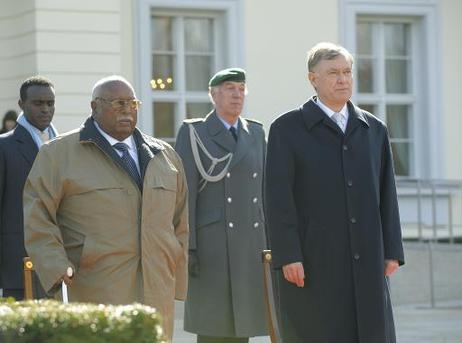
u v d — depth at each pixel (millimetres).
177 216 14781
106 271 13859
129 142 14234
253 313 17984
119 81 14117
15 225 17250
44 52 30484
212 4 32812
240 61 33156
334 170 14305
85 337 9078
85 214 13930
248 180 18094
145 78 32062
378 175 14594
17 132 17578
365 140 14484
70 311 9266
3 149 17375
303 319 14391
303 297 14391
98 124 14164
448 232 33188
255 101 33250
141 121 32250
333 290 14266
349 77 14391
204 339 18203
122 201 13953
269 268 14961
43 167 14008
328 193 14281
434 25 35594
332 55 14359
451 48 35875
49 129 17828
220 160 18031
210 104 33406
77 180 13914
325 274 14281
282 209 14312
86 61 30875
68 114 30625
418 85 35875
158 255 14055
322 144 14367
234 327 17969
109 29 31172
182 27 32969
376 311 14289
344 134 14391
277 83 33500
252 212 18078
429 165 35750
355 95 35344
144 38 32000
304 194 14359
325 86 14359
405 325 27016
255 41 33312
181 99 32969
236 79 18188
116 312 9312
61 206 14062
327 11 34125
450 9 35812
